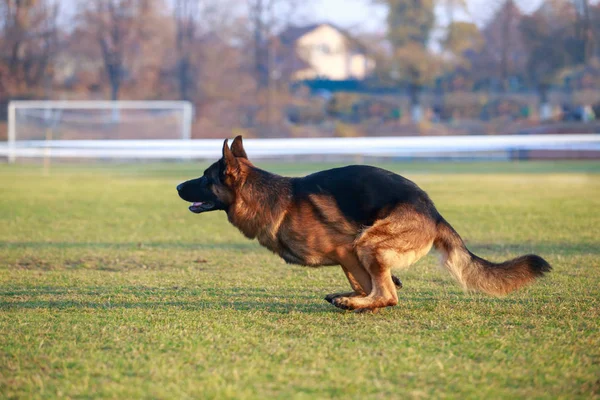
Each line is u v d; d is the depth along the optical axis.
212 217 13.78
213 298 6.65
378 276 5.89
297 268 8.42
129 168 30.25
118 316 5.84
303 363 4.52
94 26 57.44
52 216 13.59
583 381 4.21
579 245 9.88
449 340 5.08
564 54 56.41
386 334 5.25
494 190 18.45
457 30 56.53
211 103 55.69
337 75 73.81
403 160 36.94
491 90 58.16
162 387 4.08
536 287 7.05
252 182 6.15
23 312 6.00
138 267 8.51
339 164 33.00
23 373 4.36
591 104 53.72
